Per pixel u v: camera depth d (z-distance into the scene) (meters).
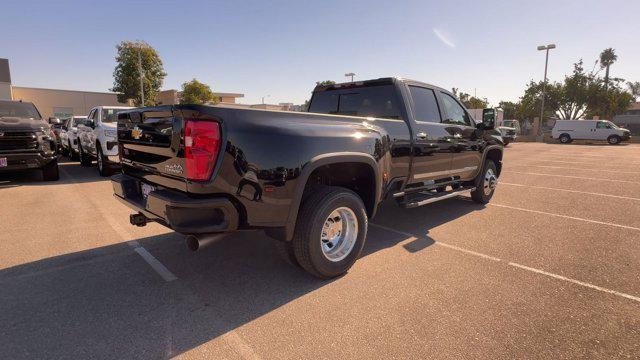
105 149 8.95
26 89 44.25
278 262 3.87
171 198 2.76
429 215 5.97
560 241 4.66
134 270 3.64
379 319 2.78
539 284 3.42
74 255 4.02
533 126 36.81
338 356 2.35
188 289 3.25
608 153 20.45
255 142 2.84
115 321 2.73
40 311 2.86
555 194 7.92
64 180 8.94
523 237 4.82
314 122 3.32
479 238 4.77
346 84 5.17
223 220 2.79
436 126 5.04
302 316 2.82
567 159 16.70
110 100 50.25
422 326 2.69
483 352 2.40
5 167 7.63
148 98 41.28
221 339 2.52
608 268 3.81
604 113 41.69
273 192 2.94
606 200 7.28
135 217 3.52
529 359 2.34
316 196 3.26
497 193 8.02
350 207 3.48
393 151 4.30
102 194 7.20
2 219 5.40
